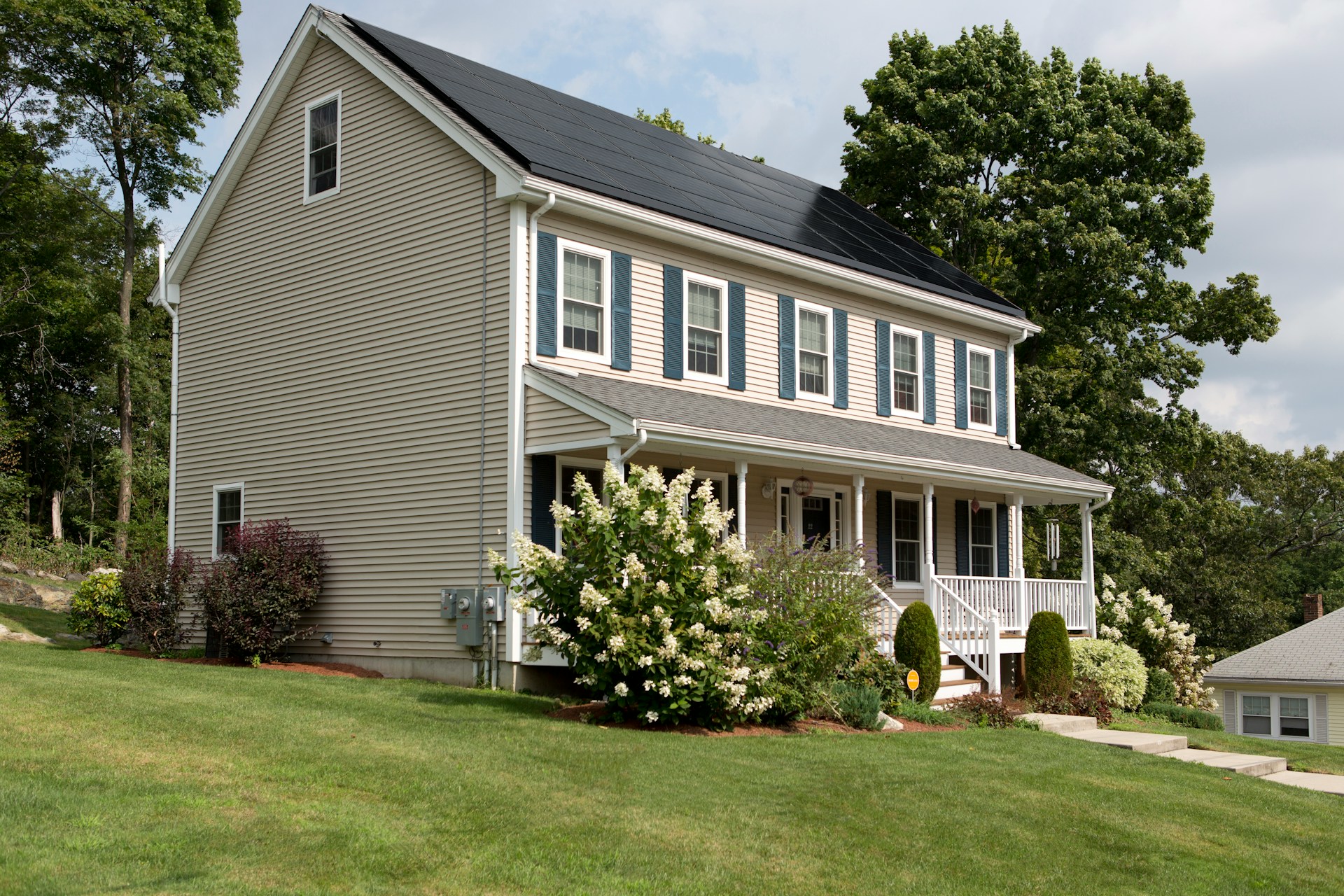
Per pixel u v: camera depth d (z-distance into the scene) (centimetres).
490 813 859
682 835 854
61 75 3362
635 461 1745
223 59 3525
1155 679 2347
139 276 3941
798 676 1355
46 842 725
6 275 3691
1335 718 3150
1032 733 1497
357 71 1852
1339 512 5134
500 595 1566
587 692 1580
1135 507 3288
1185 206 2970
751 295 1933
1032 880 861
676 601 1262
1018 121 3008
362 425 1780
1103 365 2939
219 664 1766
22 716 1070
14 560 2984
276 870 714
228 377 2008
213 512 2003
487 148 1612
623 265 1733
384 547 1727
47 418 3784
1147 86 3111
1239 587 4656
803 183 2650
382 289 1775
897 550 2217
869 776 1080
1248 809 1156
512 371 1580
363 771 945
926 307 2245
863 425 2056
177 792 852
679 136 2388
